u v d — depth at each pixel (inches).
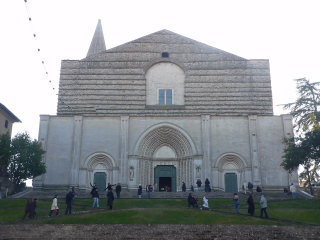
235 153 1688.0
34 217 955.3
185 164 1711.4
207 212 995.3
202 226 803.4
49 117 1732.3
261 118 1731.1
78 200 1289.4
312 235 791.1
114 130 1720.0
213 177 1658.5
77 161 1664.6
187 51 1891.0
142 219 895.7
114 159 1683.1
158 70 1873.8
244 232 796.0
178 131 1715.1
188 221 894.4
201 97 1817.2
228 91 1822.1
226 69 1855.3
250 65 1859.0
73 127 1724.9
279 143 1691.7
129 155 1675.7
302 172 1595.7
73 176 1642.5
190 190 1660.9
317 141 1301.7
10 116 1893.5
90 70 1860.2
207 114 1716.3
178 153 1754.4
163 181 1758.1
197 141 1696.6
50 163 1673.2
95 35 2632.9
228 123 1727.4
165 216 933.8
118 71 1857.8
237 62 1863.9
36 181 1627.7
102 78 1847.9
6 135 1462.8
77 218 900.0
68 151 1692.9
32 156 1450.5
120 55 1883.6
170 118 1729.8
